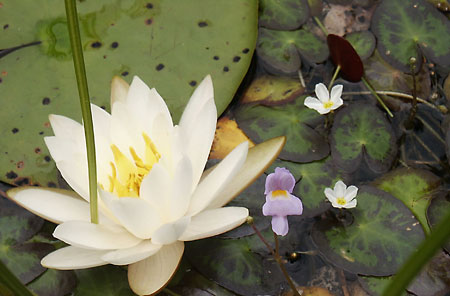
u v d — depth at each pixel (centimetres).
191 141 75
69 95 80
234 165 74
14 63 81
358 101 81
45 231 77
